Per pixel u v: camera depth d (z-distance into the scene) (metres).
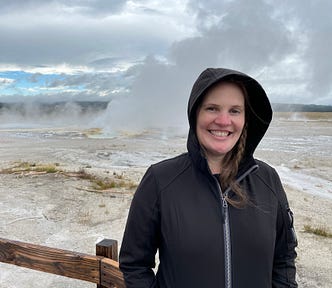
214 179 1.94
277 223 2.08
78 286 6.41
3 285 6.45
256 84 2.00
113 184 14.81
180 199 1.94
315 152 27.89
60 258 3.04
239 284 1.88
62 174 17.16
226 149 1.98
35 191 13.87
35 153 28.12
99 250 2.93
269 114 2.08
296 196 14.29
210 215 1.90
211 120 1.97
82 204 12.11
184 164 2.04
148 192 2.03
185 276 1.88
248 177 2.04
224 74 1.89
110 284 2.78
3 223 10.16
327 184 17.02
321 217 11.21
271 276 2.02
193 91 2.01
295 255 2.15
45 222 10.30
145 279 2.10
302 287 6.39
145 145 33.47
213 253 1.87
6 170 18.62
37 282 6.57
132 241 2.09
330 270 7.10
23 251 3.26
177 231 1.90
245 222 1.91
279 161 23.64
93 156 26.00
